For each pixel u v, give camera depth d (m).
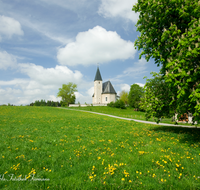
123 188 4.36
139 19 12.78
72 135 12.39
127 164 6.04
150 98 13.02
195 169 5.59
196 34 8.29
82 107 81.31
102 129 16.00
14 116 28.42
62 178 4.96
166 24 11.27
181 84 8.56
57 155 7.12
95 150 8.03
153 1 10.54
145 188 4.39
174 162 6.18
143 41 12.22
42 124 18.58
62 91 94.19
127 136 12.02
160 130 14.73
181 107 9.27
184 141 10.04
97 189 4.34
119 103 78.75
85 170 5.61
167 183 4.62
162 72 11.91
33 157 6.82
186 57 8.55
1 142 9.52
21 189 4.22
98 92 92.69
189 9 9.37
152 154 7.14
